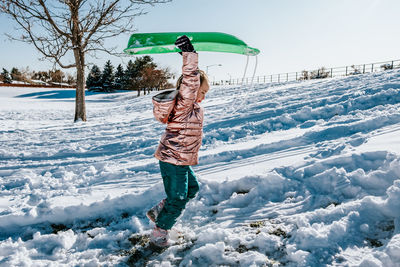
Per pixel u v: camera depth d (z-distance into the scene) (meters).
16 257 2.53
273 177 3.06
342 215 2.34
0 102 33.16
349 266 1.85
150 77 60.75
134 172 4.44
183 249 2.46
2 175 5.37
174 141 2.37
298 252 2.01
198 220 2.91
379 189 2.55
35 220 3.13
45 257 2.59
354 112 5.54
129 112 19.22
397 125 3.86
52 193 3.81
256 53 2.73
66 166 5.45
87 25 14.18
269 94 13.06
